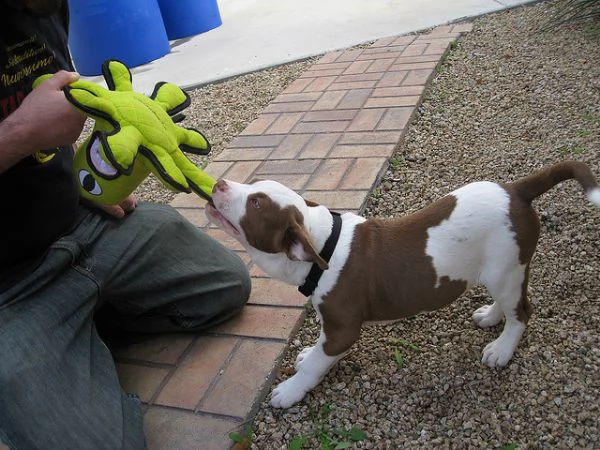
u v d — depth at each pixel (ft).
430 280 3.71
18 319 3.48
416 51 9.27
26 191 3.67
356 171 6.28
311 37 11.25
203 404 3.96
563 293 4.54
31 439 3.16
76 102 3.05
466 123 7.11
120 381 4.24
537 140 6.48
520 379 3.96
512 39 9.09
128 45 11.41
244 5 14.80
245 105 8.81
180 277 4.32
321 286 3.74
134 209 4.41
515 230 3.65
